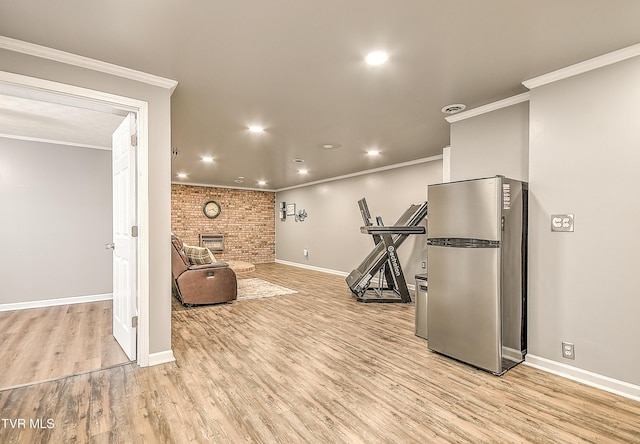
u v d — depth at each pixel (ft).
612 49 7.11
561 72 8.04
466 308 8.77
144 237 8.29
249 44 6.91
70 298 15.02
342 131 13.24
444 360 9.09
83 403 6.72
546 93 8.42
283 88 9.16
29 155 14.28
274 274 24.71
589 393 7.26
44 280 14.51
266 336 10.96
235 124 12.35
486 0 5.49
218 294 15.10
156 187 8.52
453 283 9.07
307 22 6.13
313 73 8.27
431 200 9.71
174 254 14.82
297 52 7.25
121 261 9.53
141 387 7.39
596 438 5.74
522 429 5.99
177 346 9.96
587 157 7.70
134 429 5.90
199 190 28.78
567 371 7.97
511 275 8.43
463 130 11.15
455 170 11.36
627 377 7.10
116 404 6.70
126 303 9.05
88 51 7.16
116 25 6.19
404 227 16.02
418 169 18.66
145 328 8.35
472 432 5.90
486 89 9.20
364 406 6.75
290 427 6.01
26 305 14.14
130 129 8.50
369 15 5.91
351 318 13.16
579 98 7.85
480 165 10.61
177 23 6.14
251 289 18.85
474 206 8.59
